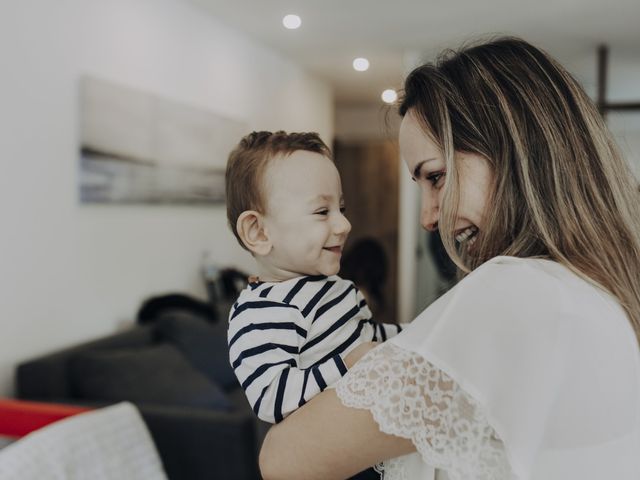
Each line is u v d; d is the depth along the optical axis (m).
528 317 0.66
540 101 0.77
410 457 0.77
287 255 0.95
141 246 3.39
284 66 5.14
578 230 0.74
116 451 1.87
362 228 7.83
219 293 4.03
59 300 2.78
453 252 0.78
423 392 0.67
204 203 3.99
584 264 0.74
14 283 2.53
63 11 2.74
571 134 0.76
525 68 0.79
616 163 0.79
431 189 0.84
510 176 0.76
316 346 0.89
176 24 3.63
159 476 1.96
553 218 0.75
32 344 2.63
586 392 0.66
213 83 4.07
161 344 3.03
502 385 0.64
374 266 6.42
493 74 0.79
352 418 0.71
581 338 0.67
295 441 0.75
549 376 0.64
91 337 3.00
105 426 1.91
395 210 7.71
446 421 0.66
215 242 4.18
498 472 0.66
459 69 0.82
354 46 4.74
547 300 0.67
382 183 7.76
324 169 0.96
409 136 0.83
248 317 0.88
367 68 5.12
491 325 0.66
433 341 0.67
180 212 3.76
